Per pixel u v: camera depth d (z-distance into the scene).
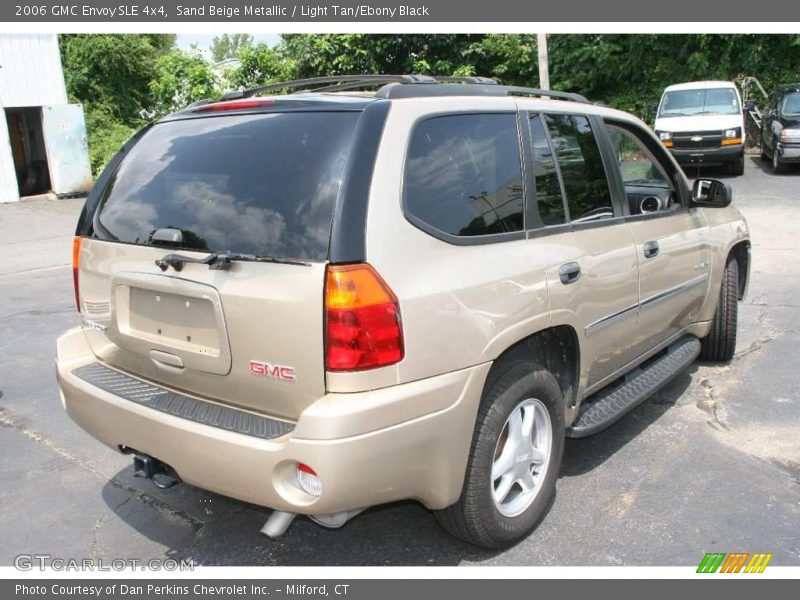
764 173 16.08
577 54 20.84
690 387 5.02
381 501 2.58
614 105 21.06
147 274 2.90
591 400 3.92
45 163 19.72
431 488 2.70
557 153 3.49
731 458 3.98
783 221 11.05
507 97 3.32
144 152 3.24
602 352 3.67
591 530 3.33
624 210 3.94
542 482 3.30
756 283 7.66
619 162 4.00
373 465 2.47
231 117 3.03
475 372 2.76
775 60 19.91
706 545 3.20
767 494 3.60
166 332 2.91
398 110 2.75
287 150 2.73
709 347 5.36
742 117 15.70
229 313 2.63
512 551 3.20
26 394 5.13
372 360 2.47
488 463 2.93
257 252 2.60
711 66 20.11
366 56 18.78
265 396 2.65
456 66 19.80
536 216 3.25
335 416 2.39
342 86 3.42
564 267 3.25
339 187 2.53
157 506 3.63
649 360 4.56
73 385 3.12
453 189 2.86
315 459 2.39
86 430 3.16
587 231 3.54
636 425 4.43
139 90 28.16
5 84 18.08
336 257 2.45
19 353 6.09
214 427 2.62
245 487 2.55
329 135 2.67
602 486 3.71
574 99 3.84
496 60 20.81
